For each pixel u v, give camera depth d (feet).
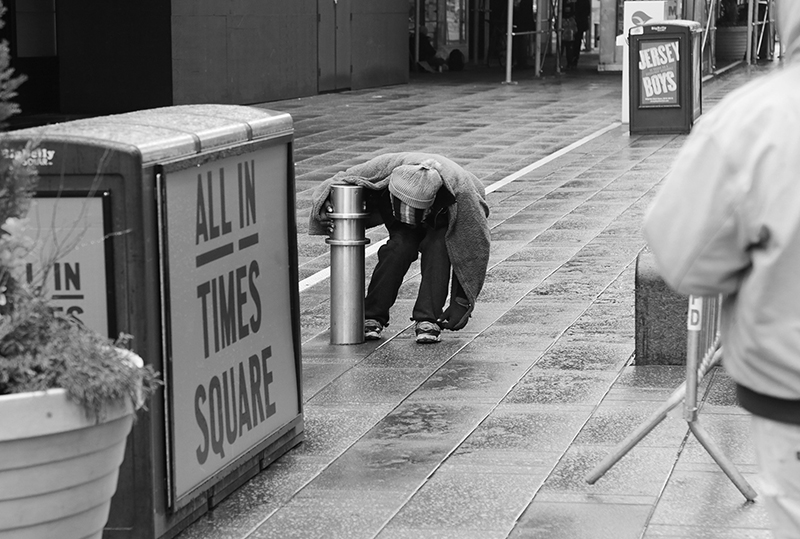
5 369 12.05
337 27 102.73
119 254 15.84
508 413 22.61
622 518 17.46
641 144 67.00
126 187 15.74
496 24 139.03
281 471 19.74
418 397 23.84
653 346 25.57
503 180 54.75
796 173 9.32
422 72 129.70
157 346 16.17
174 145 16.49
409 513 17.83
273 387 20.08
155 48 83.30
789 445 9.68
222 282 18.20
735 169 9.47
